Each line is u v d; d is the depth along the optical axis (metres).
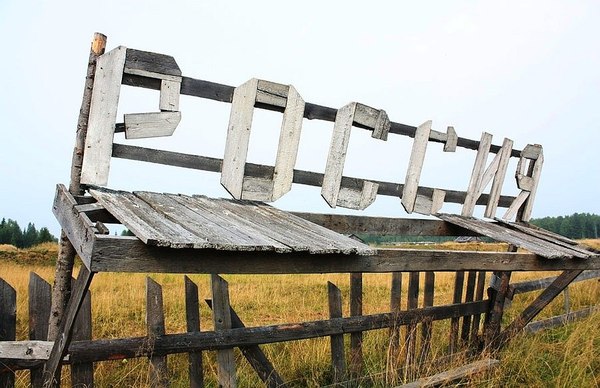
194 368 4.25
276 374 4.71
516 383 5.33
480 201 7.80
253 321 8.69
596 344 6.14
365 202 6.14
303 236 4.11
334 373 5.16
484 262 5.45
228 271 3.50
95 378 4.93
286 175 5.46
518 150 8.34
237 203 5.07
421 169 6.79
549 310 9.42
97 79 4.38
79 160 4.38
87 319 3.96
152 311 4.06
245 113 5.15
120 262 3.04
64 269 4.20
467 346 6.87
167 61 4.70
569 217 107.44
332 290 5.25
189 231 3.49
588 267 6.79
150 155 4.67
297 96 5.47
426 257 4.82
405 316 5.86
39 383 3.70
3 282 3.74
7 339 3.71
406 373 5.32
